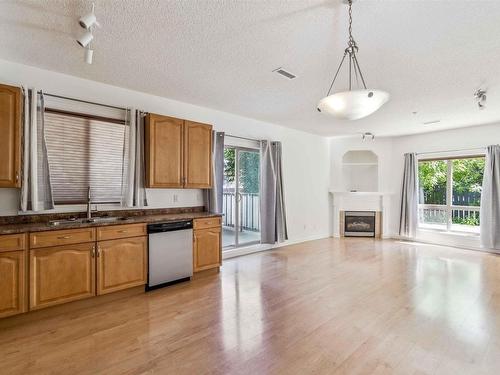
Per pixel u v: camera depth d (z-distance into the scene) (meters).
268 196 5.25
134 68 2.93
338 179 6.90
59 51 2.59
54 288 2.59
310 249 5.47
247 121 5.02
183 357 1.99
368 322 2.51
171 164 3.69
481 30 2.14
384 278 3.72
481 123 5.21
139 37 2.29
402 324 2.47
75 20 2.09
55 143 3.11
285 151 5.79
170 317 2.61
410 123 5.25
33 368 1.86
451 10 1.90
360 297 3.08
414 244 5.95
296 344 2.16
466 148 5.55
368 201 6.73
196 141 3.96
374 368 1.87
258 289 3.34
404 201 6.36
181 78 3.20
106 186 3.49
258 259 4.73
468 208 5.69
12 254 2.38
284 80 3.21
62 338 2.24
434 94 3.60
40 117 2.90
